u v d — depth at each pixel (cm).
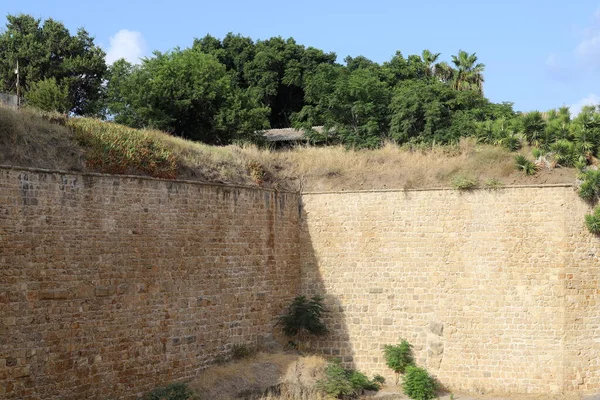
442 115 3459
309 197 2472
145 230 1902
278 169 2556
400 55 4950
